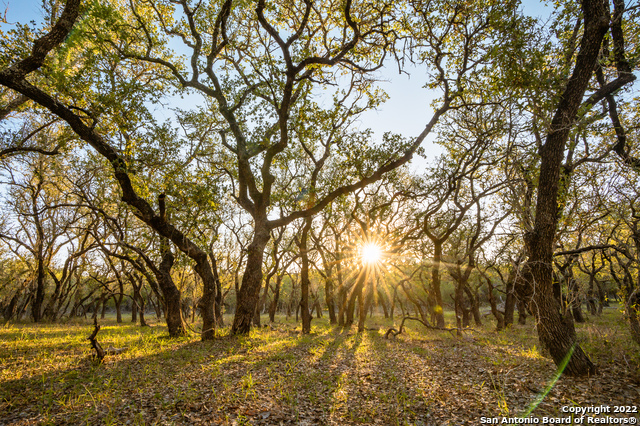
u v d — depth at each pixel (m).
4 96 15.69
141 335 17.31
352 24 12.46
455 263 25.36
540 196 8.45
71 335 17.88
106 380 8.16
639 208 10.45
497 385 7.57
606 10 8.52
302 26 12.78
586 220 11.17
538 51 8.66
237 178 20.91
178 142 14.09
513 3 9.39
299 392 7.45
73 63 12.21
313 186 18.91
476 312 26.48
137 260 18.27
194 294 29.03
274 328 25.05
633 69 9.90
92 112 11.90
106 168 16.44
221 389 7.43
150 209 13.61
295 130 17.72
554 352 7.98
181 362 10.20
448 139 18.53
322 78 16.92
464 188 22.89
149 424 5.65
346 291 27.89
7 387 7.53
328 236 29.81
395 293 35.22
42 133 20.38
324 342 15.05
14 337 16.47
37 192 26.48
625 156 11.43
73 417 5.88
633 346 10.43
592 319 26.78
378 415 6.21
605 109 12.15
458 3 14.28
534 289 8.21
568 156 12.83
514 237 13.07
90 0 10.81
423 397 7.07
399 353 12.33
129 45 14.24
